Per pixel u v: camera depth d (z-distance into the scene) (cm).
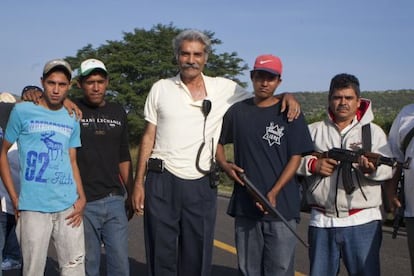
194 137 462
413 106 456
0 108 508
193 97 466
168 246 474
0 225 533
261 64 435
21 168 440
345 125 446
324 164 434
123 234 495
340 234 436
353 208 433
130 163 522
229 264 707
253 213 446
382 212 467
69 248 450
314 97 6269
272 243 443
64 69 440
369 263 432
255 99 452
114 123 496
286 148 441
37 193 436
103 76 486
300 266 699
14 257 634
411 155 437
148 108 475
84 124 483
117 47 4575
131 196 523
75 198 453
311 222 453
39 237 437
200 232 471
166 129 464
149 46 4519
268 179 441
